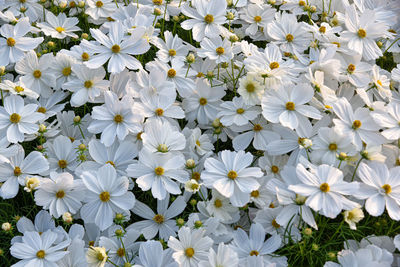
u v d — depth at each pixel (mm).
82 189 1042
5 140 1082
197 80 1157
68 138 1096
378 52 1199
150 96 1115
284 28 1244
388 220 1083
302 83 1100
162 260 1001
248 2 1331
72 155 1096
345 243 1034
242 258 1021
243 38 1335
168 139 1068
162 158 1049
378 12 1314
